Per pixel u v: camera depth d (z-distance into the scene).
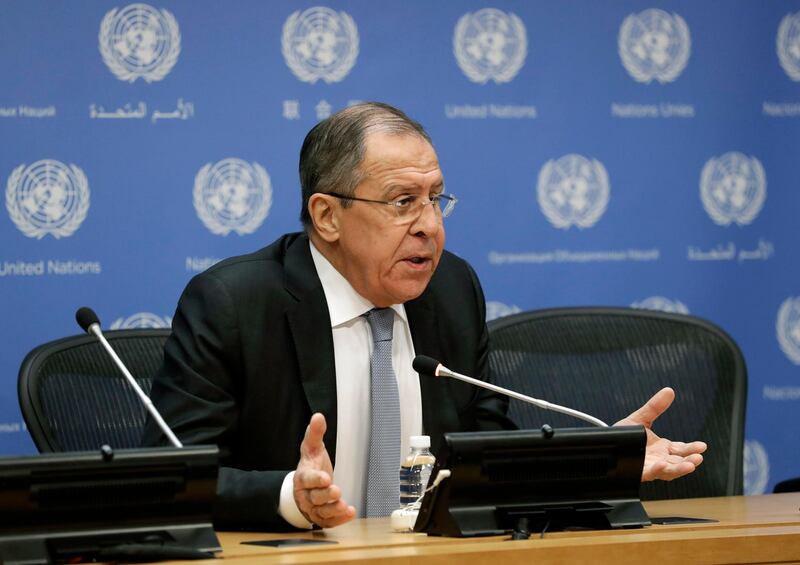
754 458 14.27
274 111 12.94
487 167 13.56
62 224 12.38
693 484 10.41
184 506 6.43
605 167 13.89
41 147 12.33
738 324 14.24
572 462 7.04
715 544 6.56
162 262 12.64
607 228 13.90
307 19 13.02
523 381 10.33
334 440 9.02
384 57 13.25
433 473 6.89
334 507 7.00
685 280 14.09
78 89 12.41
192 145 12.71
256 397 8.95
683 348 10.71
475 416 9.85
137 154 12.57
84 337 10.02
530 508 6.96
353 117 9.23
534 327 10.62
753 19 14.26
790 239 14.35
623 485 7.19
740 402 10.63
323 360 9.12
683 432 10.49
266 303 9.12
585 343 10.62
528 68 13.66
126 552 6.07
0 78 12.21
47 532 6.18
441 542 6.56
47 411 9.53
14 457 6.13
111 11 12.48
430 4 13.38
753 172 14.27
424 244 9.09
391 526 7.53
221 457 8.66
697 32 14.12
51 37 12.34
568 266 13.79
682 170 14.09
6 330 12.23
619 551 6.38
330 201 9.19
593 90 13.84
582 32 13.81
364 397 9.30
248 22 12.84
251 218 12.88
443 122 13.43
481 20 13.52
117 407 9.80
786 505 8.70
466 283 10.22
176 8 12.64
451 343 9.79
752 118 14.26
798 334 14.34
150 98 12.60
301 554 6.16
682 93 14.09
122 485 6.31
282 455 8.98
